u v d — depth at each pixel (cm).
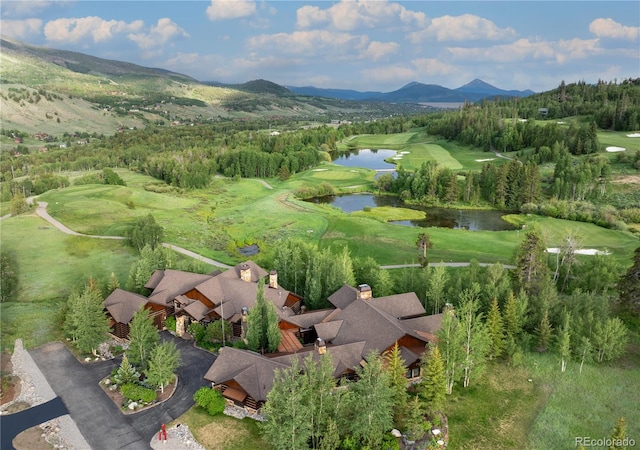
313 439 4066
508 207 15762
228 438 4281
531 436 4438
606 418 4700
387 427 4162
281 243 8750
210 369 4962
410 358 5150
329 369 4181
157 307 6412
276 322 5528
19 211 12775
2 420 4575
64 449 4172
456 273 7881
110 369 5491
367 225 12375
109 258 9475
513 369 5647
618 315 6719
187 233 11681
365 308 5856
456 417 4728
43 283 8188
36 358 5738
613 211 13038
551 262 8650
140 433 4366
